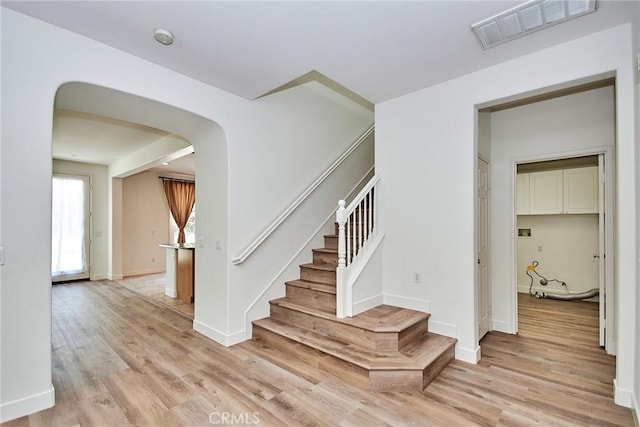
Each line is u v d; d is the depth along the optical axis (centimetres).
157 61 268
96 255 709
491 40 238
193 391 237
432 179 315
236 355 299
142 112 297
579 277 527
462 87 296
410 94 332
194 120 316
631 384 216
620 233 220
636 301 211
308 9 202
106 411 212
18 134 205
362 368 240
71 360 291
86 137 501
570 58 240
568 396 229
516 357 296
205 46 246
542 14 209
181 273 525
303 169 408
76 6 200
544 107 346
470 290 290
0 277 199
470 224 291
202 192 364
